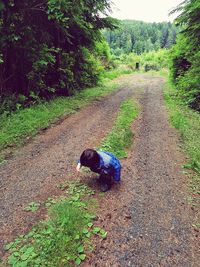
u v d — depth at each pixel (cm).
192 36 1444
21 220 461
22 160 707
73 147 805
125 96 1848
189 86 1576
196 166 699
